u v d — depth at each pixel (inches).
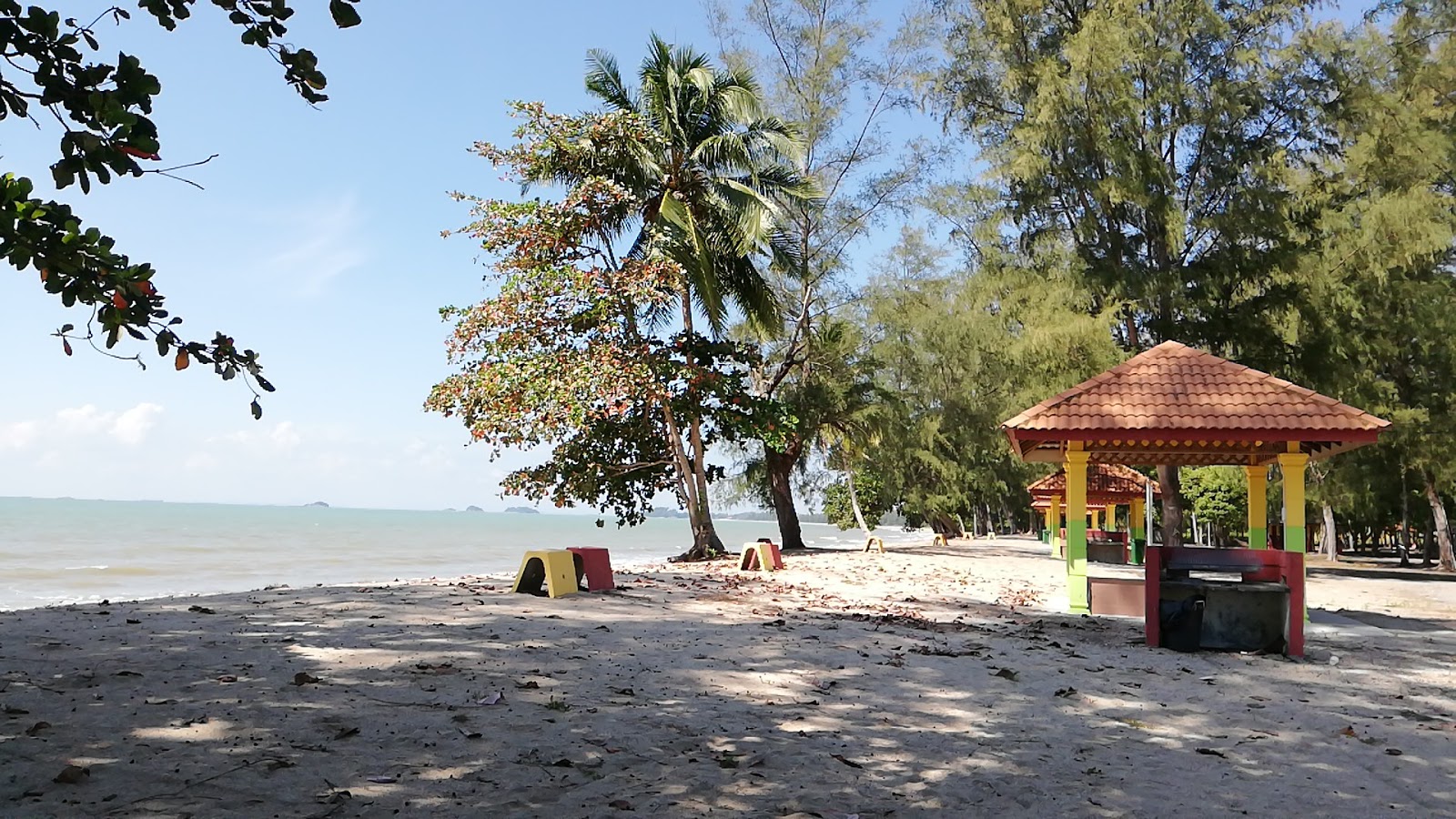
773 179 1006.4
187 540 2065.7
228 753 191.9
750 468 1330.0
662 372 884.0
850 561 998.4
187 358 133.0
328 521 5187.0
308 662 285.9
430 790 177.6
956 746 228.1
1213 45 1008.2
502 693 259.4
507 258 871.1
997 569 941.8
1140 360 561.9
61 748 189.3
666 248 922.7
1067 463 565.6
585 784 186.1
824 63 1146.7
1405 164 1047.6
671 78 949.2
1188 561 415.5
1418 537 2364.7
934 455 1737.2
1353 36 1083.3
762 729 235.5
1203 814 182.9
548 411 813.2
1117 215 1016.2
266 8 130.0
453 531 3769.7
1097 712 274.7
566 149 892.0
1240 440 522.9
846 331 1230.3
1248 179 981.2
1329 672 362.3
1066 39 1008.9
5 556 1347.2
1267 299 983.6
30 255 119.5
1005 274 1066.7
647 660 323.9
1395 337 1135.6
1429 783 209.5
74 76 118.0
